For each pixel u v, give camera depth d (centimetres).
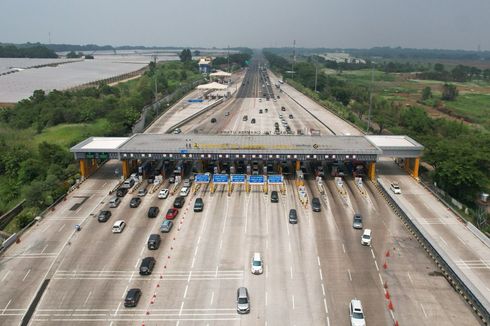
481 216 7688
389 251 6444
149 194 8519
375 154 8819
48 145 10444
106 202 8181
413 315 5059
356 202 8169
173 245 6600
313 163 10212
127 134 12825
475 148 9412
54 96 17225
